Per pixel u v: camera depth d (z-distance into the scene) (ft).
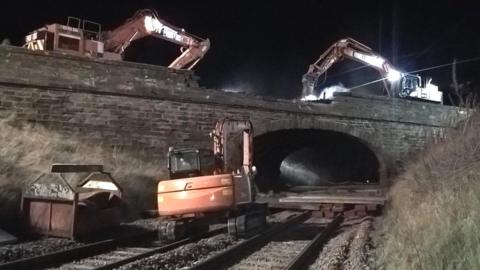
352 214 68.33
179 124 70.13
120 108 64.95
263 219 49.37
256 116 79.92
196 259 35.40
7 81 56.54
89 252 36.50
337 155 153.07
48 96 59.52
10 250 34.78
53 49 69.56
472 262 20.11
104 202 45.83
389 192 73.15
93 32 76.18
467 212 25.03
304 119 86.58
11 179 47.60
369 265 31.83
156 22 89.10
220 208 41.93
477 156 36.83
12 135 54.13
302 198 75.05
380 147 98.27
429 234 26.35
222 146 50.60
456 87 47.55
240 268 31.65
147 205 61.93
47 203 41.65
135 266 30.66
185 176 45.73
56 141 57.98
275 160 126.72
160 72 68.54
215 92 74.08
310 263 33.73
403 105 101.71
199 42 94.94
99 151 61.72
